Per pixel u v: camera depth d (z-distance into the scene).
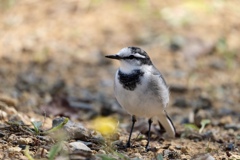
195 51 17.83
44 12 19.89
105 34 18.69
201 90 15.52
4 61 16.62
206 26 19.33
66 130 9.25
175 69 16.84
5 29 18.77
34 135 9.29
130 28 19.09
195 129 11.44
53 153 7.77
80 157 7.94
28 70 16.17
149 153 9.32
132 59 9.55
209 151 9.65
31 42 17.91
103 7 20.42
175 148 9.77
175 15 19.80
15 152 8.30
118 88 9.55
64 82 15.26
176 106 14.28
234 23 19.67
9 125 9.71
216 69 17.08
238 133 11.40
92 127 11.38
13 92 14.11
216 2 20.80
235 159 8.87
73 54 17.48
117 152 8.76
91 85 15.63
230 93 15.43
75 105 13.38
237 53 17.94
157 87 9.45
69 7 20.16
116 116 13.30
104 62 17.19
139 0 20.72
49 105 12.84
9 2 20.20
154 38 18.44
